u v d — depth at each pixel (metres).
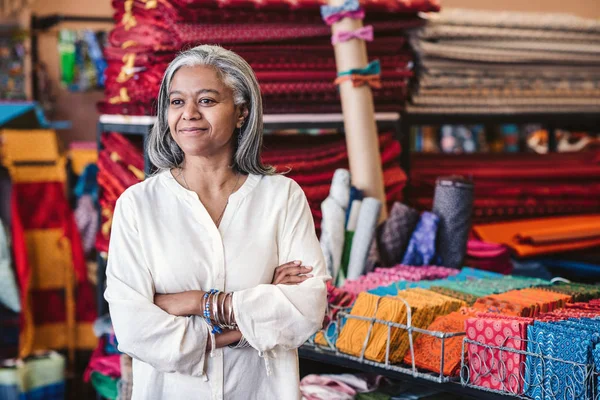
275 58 3.76
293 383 2.36
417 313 2.79
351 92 3.68
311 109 3.89
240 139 2.38
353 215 3.50
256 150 2.39
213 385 2.30
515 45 4.57
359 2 3.79
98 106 3.91
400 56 4.18
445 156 5.09
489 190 4.85
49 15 6.40
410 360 2.77
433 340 2.74
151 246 2.29
